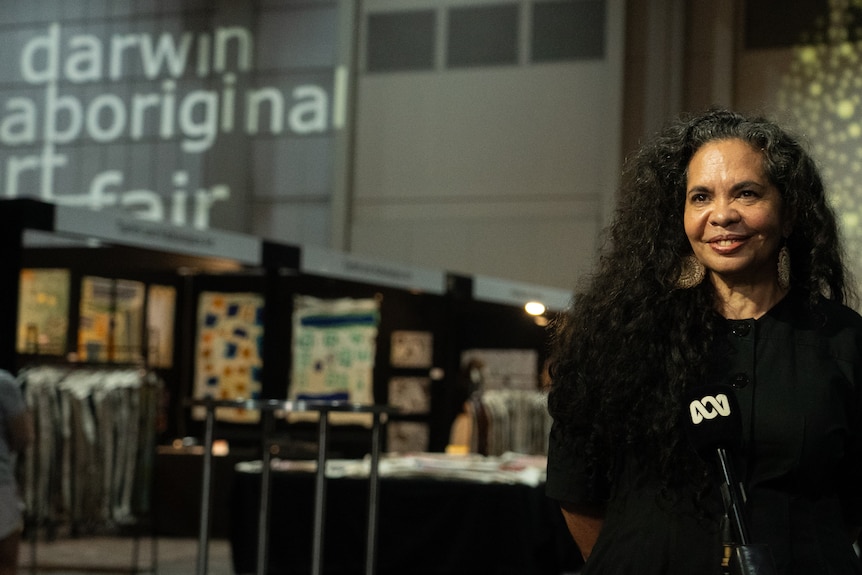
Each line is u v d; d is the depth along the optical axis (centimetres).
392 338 877
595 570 155
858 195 1219
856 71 1235
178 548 823
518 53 1316
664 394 153
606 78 1280
